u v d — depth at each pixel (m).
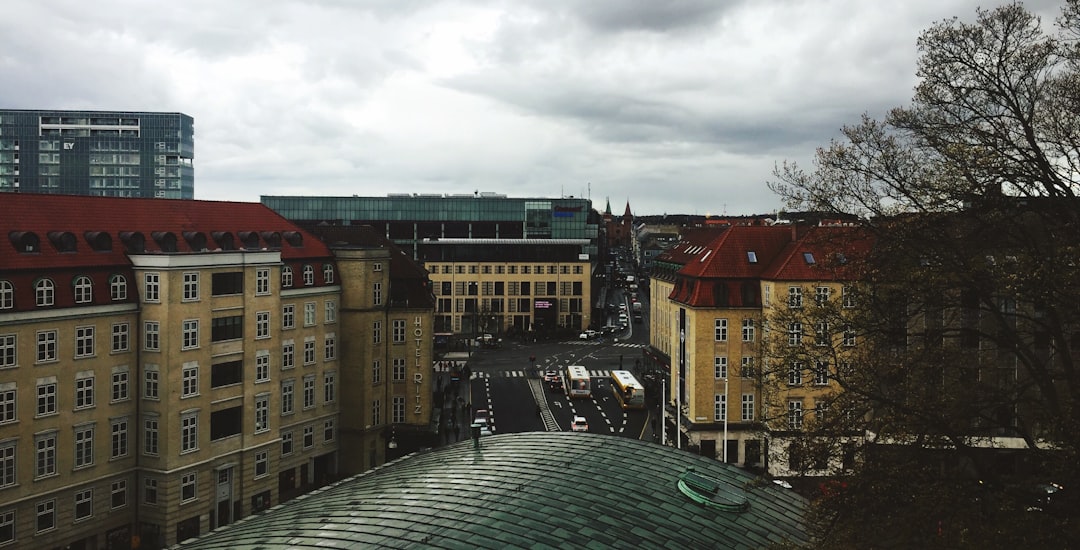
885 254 30.92
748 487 29.56
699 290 72.12
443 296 154.50
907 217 30.66
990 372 31.73
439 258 154.50
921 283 28.64
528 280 155.62
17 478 47.09
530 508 26.45
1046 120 29.91
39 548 48.28
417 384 76.50
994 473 25.86
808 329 32.50
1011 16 30.73
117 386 52.97
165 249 57.12
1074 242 26.83
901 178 31.66
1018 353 28.73
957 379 28.98
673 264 106.25
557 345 146.00
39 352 48.28
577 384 99.25
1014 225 29.66
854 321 29.91
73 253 51.69
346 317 72.62
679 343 74.56
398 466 36.72
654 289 117.00
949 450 26.50
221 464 57.56
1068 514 22.72
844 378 29.84
